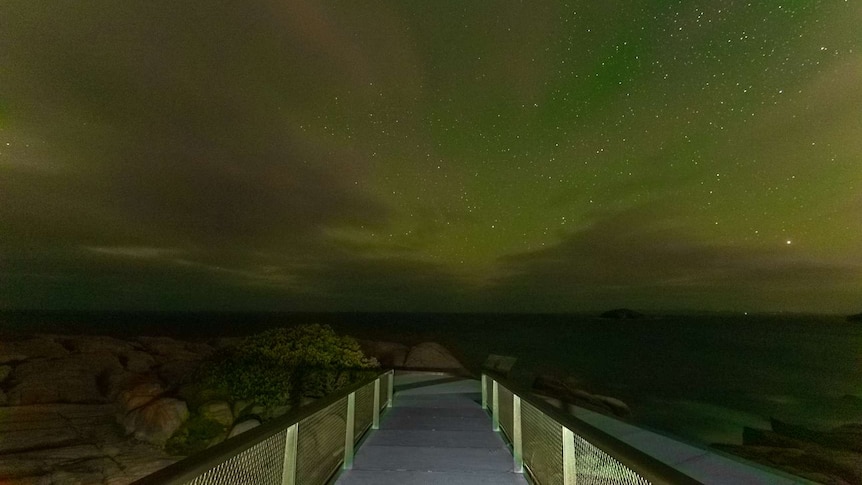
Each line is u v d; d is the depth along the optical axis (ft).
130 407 30.25
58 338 50.93
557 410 11.87
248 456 8.83
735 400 58.95
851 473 26.08
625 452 7.02
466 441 22.18
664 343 164.45
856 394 70.90
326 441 15.12
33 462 23.80
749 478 18.74
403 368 56.95
